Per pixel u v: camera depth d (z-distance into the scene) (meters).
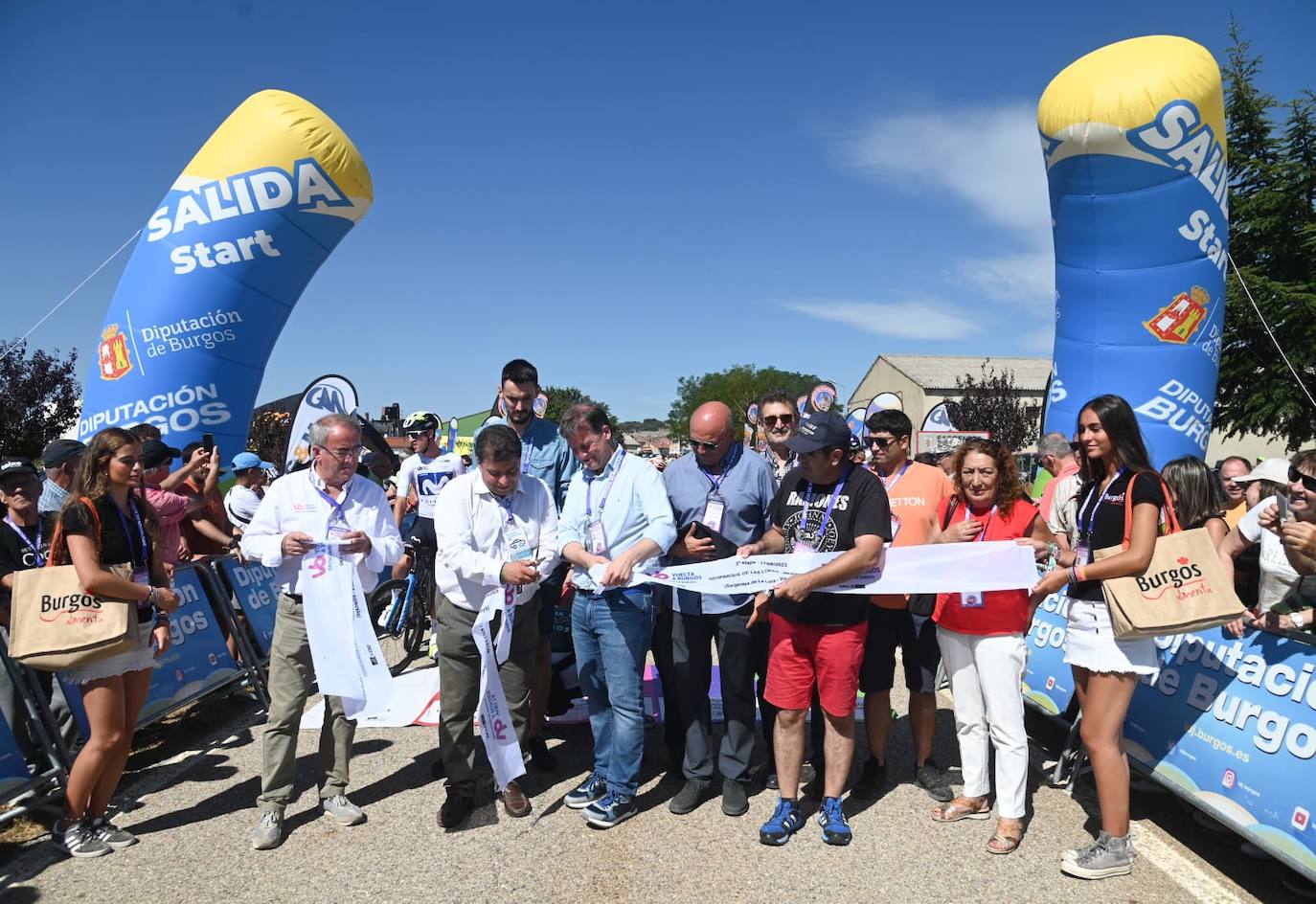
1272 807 2.98
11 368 17.08
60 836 3.43
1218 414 19.03
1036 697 4.59
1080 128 6.61
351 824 3.69
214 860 3.37
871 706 3.94
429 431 7.00
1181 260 6.79
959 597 3.56
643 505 3.68
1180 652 3.73
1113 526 3.18
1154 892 3.06
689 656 3.80
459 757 3.68
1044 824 3.66
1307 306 16.56
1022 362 54.84
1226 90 19.14
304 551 3.58
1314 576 3.45
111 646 3.25
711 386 98.00
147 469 5.05
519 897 3.06
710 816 3.76
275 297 7.28
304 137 6.96
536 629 3.93
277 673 3.61
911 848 3.43
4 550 3.93
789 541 3.64
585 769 4.34
